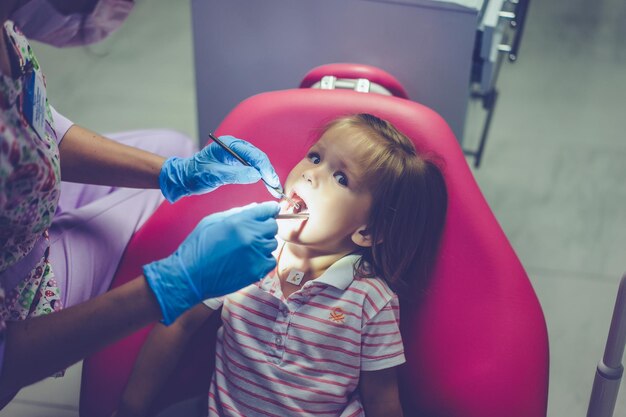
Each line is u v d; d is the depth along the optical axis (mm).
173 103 2260
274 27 1549
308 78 1332
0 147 864
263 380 1081
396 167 1080
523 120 2219
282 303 1070
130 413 1158
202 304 1126
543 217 1983
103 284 1333
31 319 961
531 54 2410
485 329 1124
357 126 1104
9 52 964
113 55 2396
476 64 1630
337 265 1079
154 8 2545
